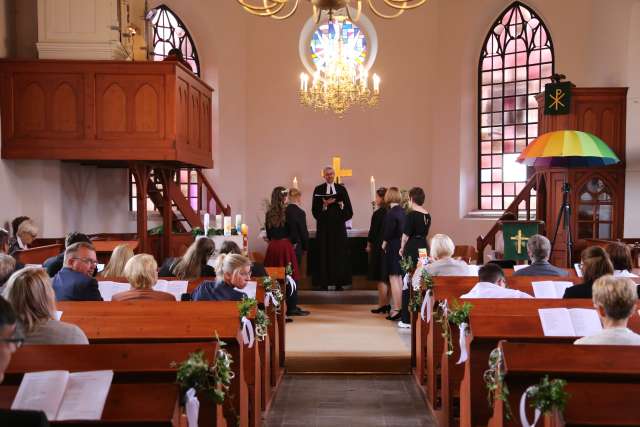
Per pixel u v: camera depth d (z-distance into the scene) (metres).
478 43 14.39
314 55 14.71
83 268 5.11
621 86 10.87
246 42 14.62
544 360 3.25
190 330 4.31
